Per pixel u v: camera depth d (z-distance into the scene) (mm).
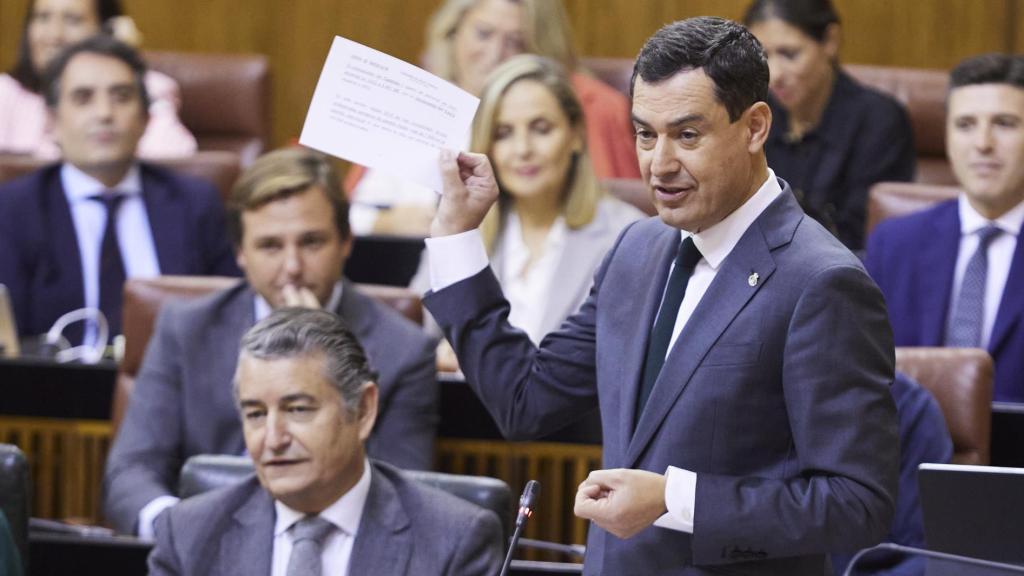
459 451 10656
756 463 6125
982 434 9883
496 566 7555
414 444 10039
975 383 9922
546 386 6715
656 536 6254
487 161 6695
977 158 11789
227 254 13664
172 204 13570
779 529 5855
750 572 6191
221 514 7711
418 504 7672
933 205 12508
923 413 9328
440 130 6645
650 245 6633
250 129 16938
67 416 11359
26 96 16547
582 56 19516
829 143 14898
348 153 6570
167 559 7668
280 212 10227
